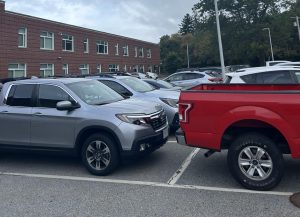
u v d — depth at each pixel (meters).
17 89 7.18
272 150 5.22
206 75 17.50
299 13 55.34
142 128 6.30
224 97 5.43
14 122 6.96
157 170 6.59
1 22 29.12
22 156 8.05
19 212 4.84
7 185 6.02
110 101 7.13
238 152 5.42
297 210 4.64
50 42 35.28
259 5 52.56
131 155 6.18
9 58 29.91
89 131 6.48
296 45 60.22
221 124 5.44
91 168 6.43
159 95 9.76
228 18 52.75
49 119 6.70
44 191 5.67
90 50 42.25
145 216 4.60
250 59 59.84
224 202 4.97
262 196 5.14
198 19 54.88
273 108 5.13
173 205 4.93
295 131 5.05
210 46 56.69
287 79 8.59
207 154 5.86
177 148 8.17
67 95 6.78
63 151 6.66
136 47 55.19
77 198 5.31
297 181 5.72
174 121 9.34
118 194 5.43
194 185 5.72
